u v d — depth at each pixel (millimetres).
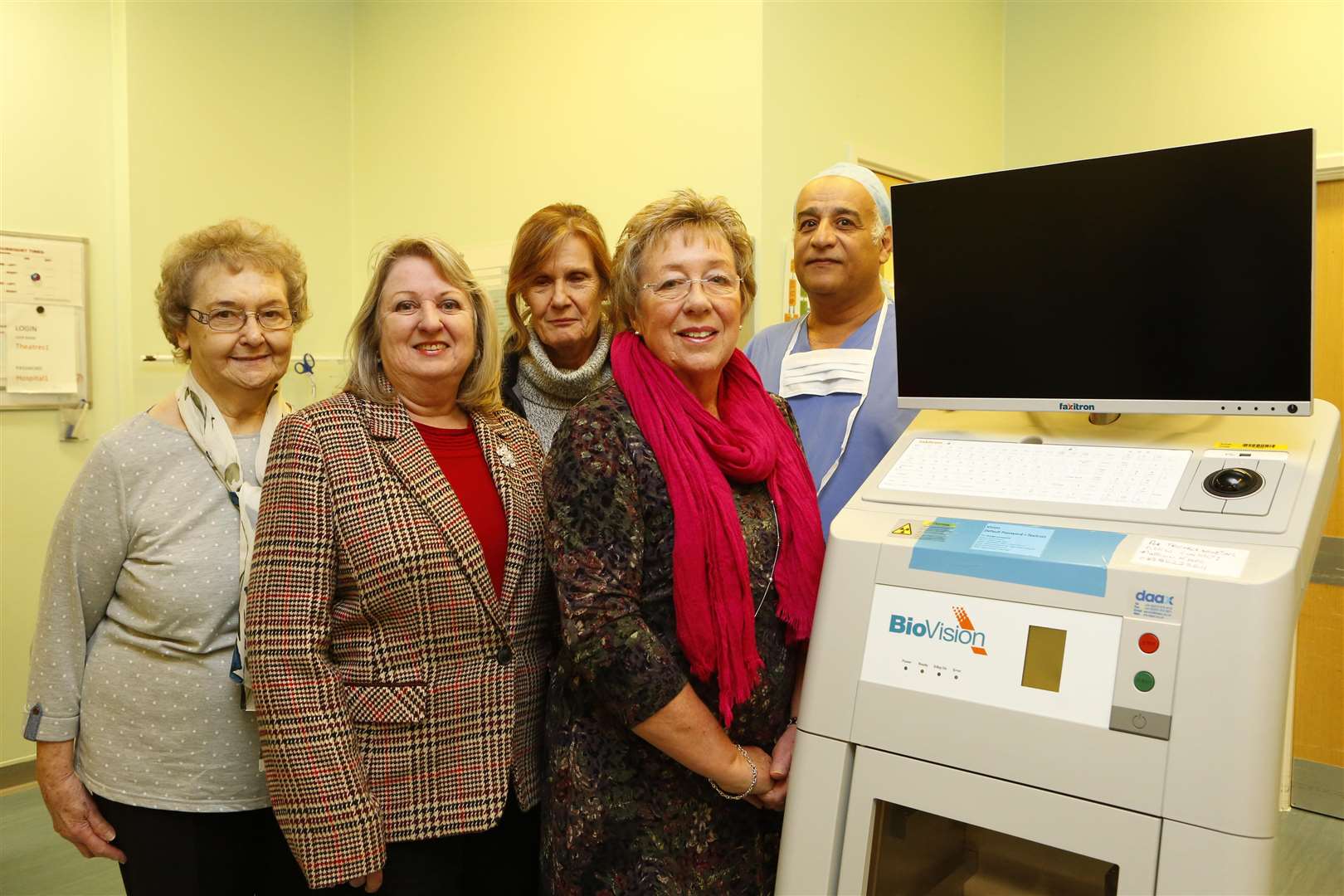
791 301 2900
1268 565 898
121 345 3453
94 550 1431
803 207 1789
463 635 1302
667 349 1251
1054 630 971
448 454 1404
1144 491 1034
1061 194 1072
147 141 3438
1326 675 3193
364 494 1267
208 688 1430
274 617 1216
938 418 1300
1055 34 3859
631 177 3162
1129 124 3658
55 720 1460
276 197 3871
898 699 1047
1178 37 3521
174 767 1424
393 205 4016
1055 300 1095
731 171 2879
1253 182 958
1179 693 896
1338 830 3029
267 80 3822
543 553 1419
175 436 1470
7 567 3209
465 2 3691
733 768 1177
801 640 1294
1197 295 1007
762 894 1280
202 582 1422
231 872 1488
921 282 1187
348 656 1282
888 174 3348
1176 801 881
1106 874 1002
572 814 1223
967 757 993
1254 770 857
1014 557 1018
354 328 1385
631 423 1227
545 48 3420
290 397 3930
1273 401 979
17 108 3199
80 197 3359
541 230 1814
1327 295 3234
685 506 1176
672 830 1208
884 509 1165
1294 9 3256
